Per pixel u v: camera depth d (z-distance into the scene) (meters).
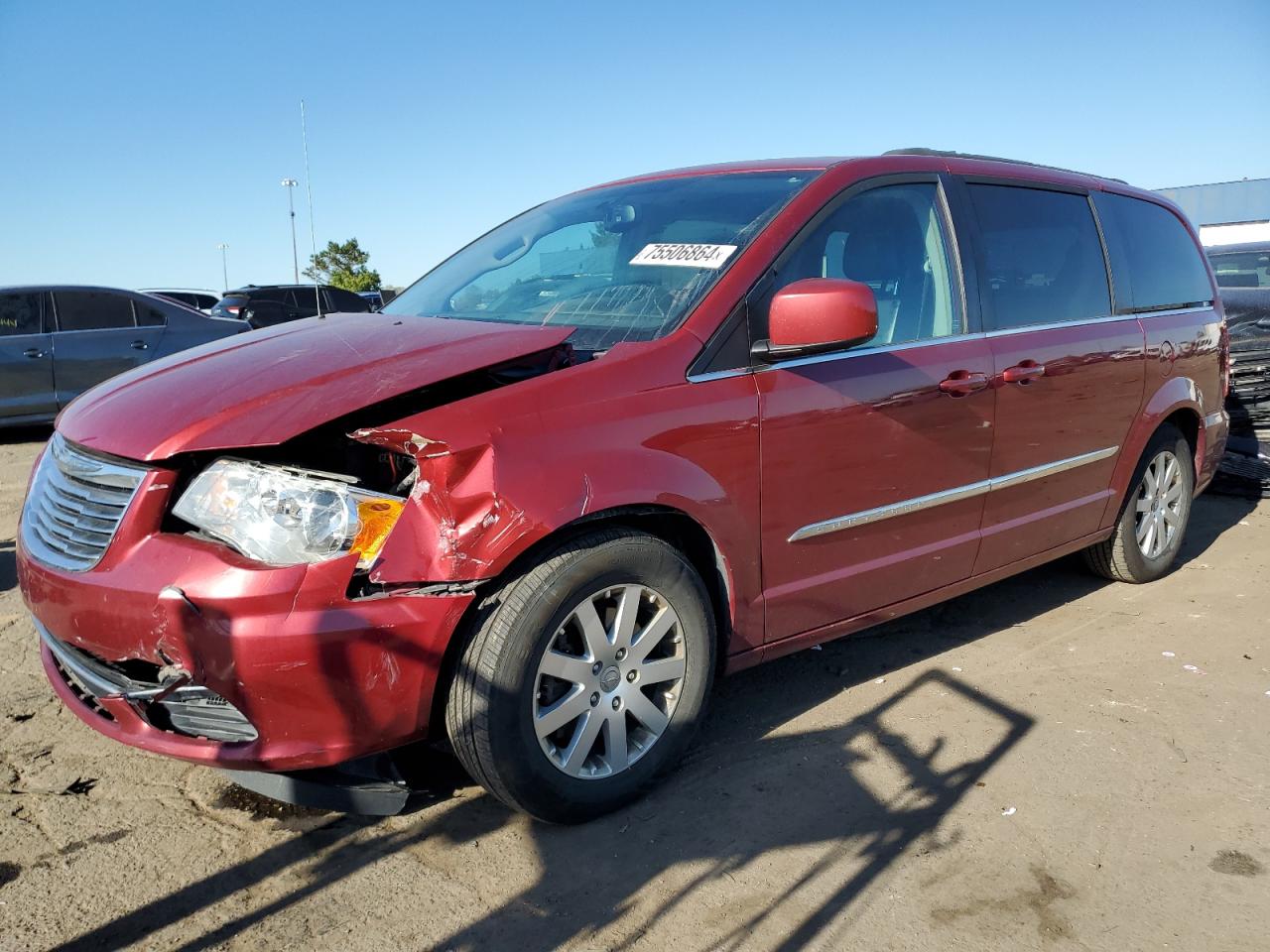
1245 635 4.11
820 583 3.12
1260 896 2.38
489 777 2.48
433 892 2.40
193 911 2.32
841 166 3.34
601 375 2.60
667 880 2.45
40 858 2.52
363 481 2.46
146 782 2.89
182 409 2.44
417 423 2.30
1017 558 3.91
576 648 2.61
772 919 2.30
